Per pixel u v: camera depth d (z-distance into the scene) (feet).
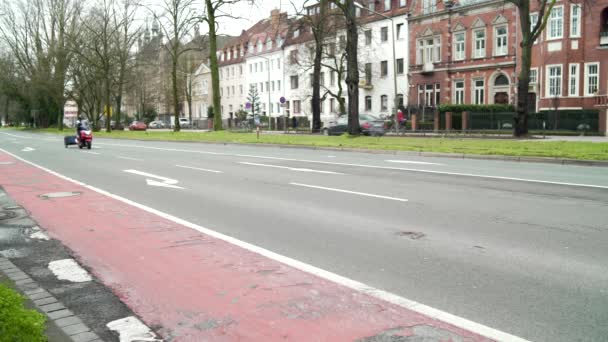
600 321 13.60
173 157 70.69
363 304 15.08
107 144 114.93
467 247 20.99
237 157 67.77
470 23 157.69
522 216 26.78
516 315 14.08
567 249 20.45
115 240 23.59
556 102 117.50
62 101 216.95
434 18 168.25
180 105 352.28
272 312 14.69
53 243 23.40
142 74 243.60
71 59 204.95
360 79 195.93
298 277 17.65
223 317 14.47
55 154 82.94
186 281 17.61
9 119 401.29
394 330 13.28
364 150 74.33
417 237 22.75
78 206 32.68
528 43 89.20
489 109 127.44
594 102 124.06
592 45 125.18
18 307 12.01
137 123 251.19
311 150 81.05
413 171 47.80
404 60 180.04
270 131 181.78
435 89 169.78
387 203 31.09
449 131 117.91
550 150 61.31
